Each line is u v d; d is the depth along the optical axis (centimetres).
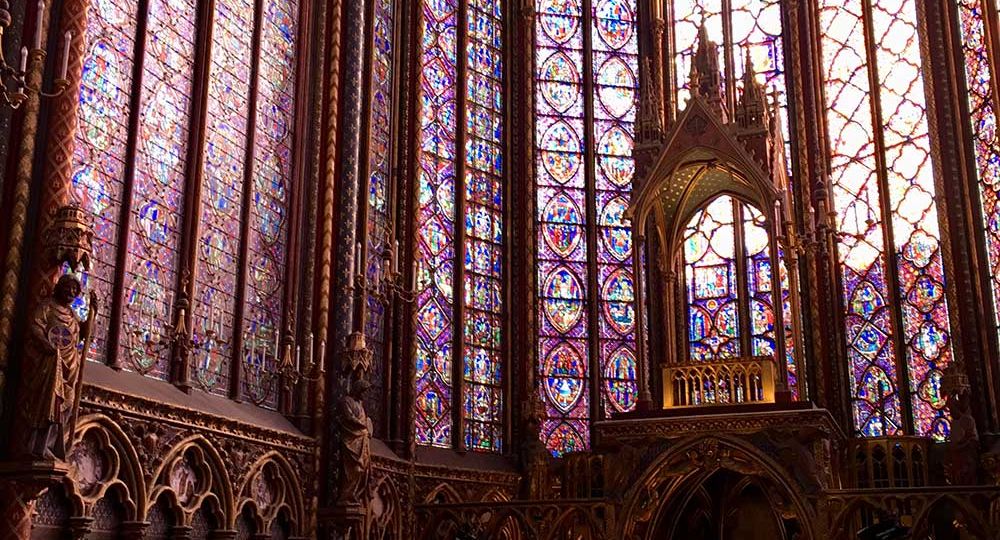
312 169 1589
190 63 1375
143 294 1236
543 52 2141
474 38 2059
